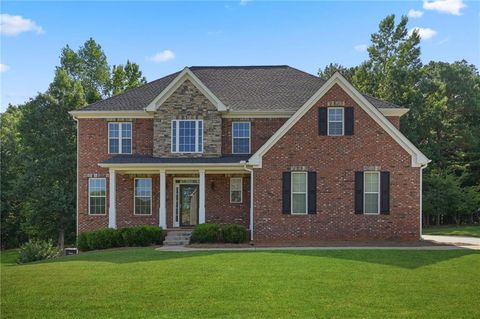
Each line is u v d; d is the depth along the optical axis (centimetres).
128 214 3048
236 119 3036
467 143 5259
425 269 1642
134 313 1132
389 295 1280
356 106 2634
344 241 2570
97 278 1539
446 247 2284
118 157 3020
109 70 5734
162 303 1215
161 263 1814
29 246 2866
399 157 2609
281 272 1586
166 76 3512
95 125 3100
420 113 4994
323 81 3309
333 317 1089
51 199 4238
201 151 2961
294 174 2641
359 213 2608
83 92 4747
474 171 5294
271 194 2631
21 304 1223
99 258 2048
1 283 1484
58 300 1258
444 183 4641
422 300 1230
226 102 3081
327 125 2638
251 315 1105
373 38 5891
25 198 4622
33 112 4400
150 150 3067
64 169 4322
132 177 3058
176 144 2975
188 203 3059
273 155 2642
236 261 1819
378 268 1656
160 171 2806
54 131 4369
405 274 1554
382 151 2617
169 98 2988
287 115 3011
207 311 1141
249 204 3006
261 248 2300
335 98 2641
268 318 1084
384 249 2164
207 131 2964
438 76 5800
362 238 2597
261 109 3003
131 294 1312
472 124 5709
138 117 3084
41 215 4294
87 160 3089
